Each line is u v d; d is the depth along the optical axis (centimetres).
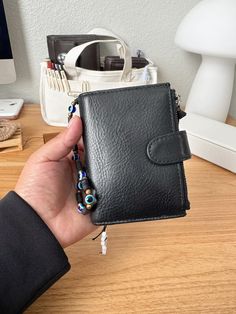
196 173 47
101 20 63
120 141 30
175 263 31
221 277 29
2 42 57
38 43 64
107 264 31
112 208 30
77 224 34
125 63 52
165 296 27
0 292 25
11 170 45
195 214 38
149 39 66
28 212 30
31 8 60
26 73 67
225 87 59
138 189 30
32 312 26
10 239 27
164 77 71
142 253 32
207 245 33
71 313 26
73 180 38
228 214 39
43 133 56
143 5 63
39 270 27
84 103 31
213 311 26
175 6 63
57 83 54
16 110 63
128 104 30
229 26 49
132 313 26
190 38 54
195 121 55
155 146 30
